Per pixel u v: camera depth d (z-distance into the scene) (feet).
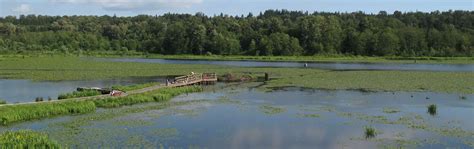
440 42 540.93
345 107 140.05
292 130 106.73
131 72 281.54
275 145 92.99
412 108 138.21
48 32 651.25
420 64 394.52
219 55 554.46
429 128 108.37
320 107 139.95
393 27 597.52
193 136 99.86
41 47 585.63
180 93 173.17
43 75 251.60
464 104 146.30
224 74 254.47
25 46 580.30
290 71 294.66
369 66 359.46
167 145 91.71
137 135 99.66
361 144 93.66
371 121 117.08
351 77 244.83
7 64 335.47
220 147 91.04
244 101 152.76
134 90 167.73
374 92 179.11
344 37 556.51
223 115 125.29
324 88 193.57
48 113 119.44
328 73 274.36
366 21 604.49
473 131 105.19
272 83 215.92
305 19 581.53
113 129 105.19
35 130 102.58
